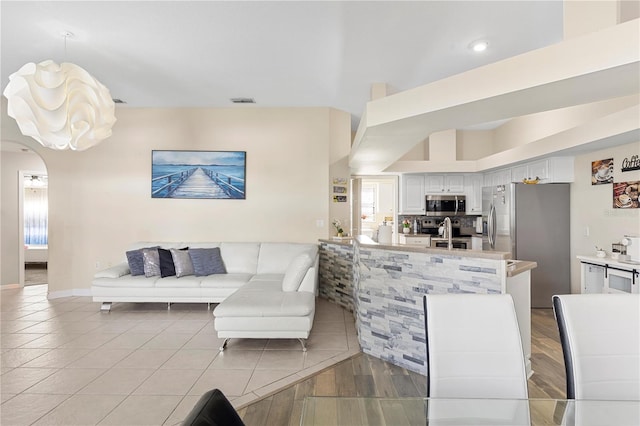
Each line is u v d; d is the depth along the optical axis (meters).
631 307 1.59
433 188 6.55
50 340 3.46
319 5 2.66
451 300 1.60
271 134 5.38
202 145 5.35
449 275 2.66
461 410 1.42
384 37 3.11
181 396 2.45
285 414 2.24
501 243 5.00
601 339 1.54
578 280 4.45
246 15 2.81
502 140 6.34
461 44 3.22
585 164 4.32
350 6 2.67
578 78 1.96
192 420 0.71
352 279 4.43
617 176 3.82
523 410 1.40
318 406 1.50
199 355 3.14
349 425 1.37
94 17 2.86
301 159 5.38
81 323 3.99
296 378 2.72
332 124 5.48
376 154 4.20
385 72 3.87
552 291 4.62
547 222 4.64
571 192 4.57
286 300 3.35
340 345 3.40
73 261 5.27
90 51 3.47
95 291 4.36
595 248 4.16
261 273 4.83
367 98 4.89
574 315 1.56
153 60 3.67
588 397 1.49
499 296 1.61
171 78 4.18
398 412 1.44
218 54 3.52
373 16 2.79
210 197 5.35
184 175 5.34
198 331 3.74
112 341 3.45
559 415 1.38
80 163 5.29
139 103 5.15
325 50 3.40
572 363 1.51
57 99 2.32
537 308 4.63
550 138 4.21
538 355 3.13
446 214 6.47
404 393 2.50
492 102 2.34
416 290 2.86
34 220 8.88
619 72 1.89
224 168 5.36
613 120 3.24
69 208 5.24
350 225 5.72
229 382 2.65
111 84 4.38
